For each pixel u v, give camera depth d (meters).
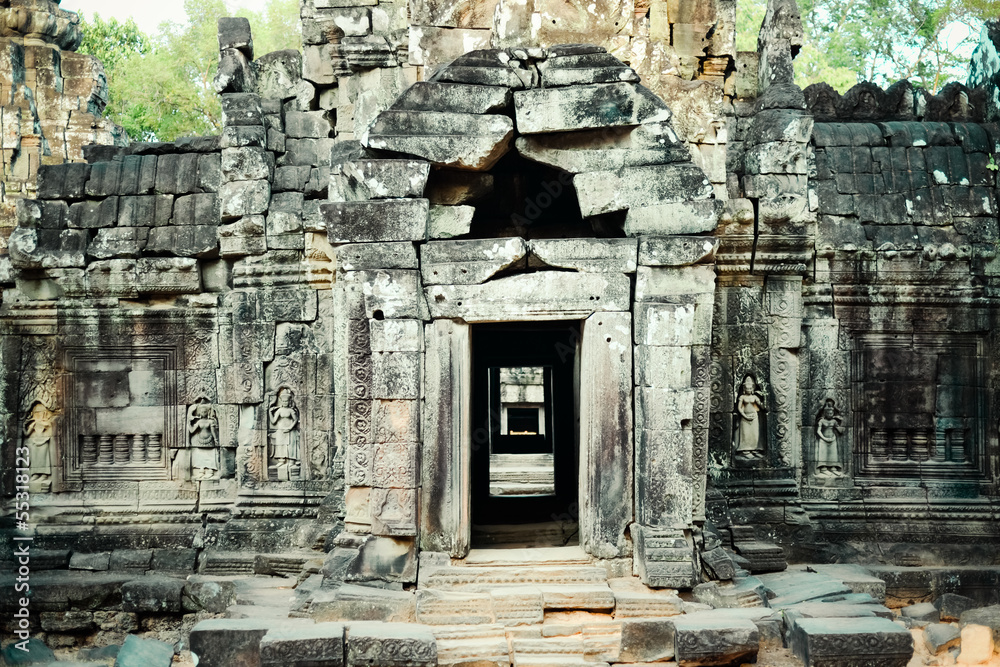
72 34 18.61
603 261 10.32
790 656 9.62
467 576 10.06
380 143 10.14
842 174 13.63
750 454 13.18
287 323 13.33
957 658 10.40
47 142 17.48
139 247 13.60
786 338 13.16
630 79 10.24
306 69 13.62
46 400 13.88
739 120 13.71
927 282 13.40
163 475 13.87
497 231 12.05
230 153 13.04
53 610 12.44
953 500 13.41
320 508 12.71
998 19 14.69
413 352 10.07
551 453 19.89
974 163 13.82
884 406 13.56
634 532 10.29
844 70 25.41
